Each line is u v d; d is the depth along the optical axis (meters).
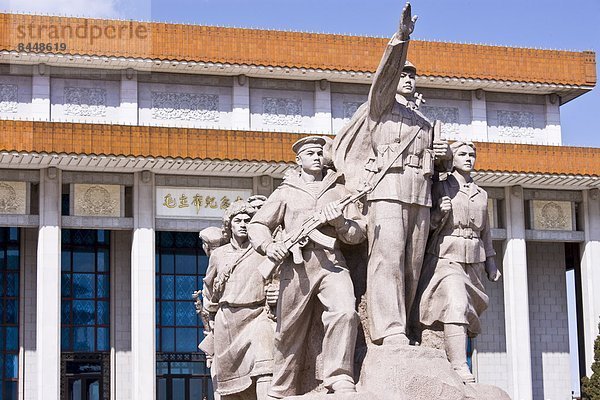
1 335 39.41
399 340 8.87
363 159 9.38
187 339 41.19
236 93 41.31
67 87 39.91
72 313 40.06
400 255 9.02
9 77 39.34
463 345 9.20
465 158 9.71
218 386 11.05
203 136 36.56
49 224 36.84
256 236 9.22
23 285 39.59
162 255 41.47
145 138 36.09
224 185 38.84
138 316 37.16
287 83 42.03
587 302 41.78
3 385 39.16
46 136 35.12
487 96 43.78
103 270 40.75
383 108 9.17
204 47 39.59
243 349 10.63
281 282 9.11
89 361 40.09
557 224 42.12
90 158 35.69
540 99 44.41
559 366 44.16
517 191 41.09
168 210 38.28
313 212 9.16
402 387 8.52
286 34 40.25
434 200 9.58
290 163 37.16
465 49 41.75
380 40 40.97
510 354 40.47
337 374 8.70
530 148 39.31
